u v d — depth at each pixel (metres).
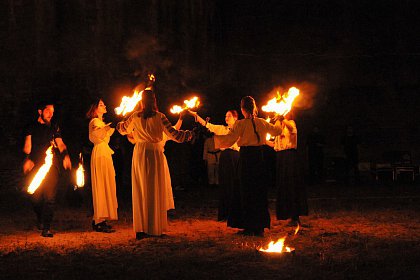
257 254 6.09
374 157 18.73
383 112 18.77
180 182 16.39
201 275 5.35
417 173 17.48
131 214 10.31
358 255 6.12
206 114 18.11
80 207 11.44
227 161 8.92
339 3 18.77
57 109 15.49
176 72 17.50
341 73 18.86
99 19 16.14
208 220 9.41
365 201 11.73
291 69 18.84
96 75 16.08
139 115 7.59
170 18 17.41
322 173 16.98
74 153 15.47
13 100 15.14
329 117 18.80
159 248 6.79
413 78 18.73
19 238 7.85
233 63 18.62
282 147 8.44
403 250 6.37
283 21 18.81
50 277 5.43
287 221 8.98
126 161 15.89
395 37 18.77
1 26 15.02
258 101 18.67
